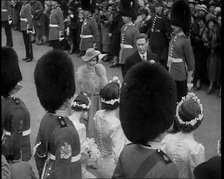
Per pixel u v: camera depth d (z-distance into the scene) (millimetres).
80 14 11531
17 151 4219
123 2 8555
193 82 8898
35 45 13656
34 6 13414
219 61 8258
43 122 3688
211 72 8375
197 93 8656
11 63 4113
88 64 6090
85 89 6102
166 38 9094
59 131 3549
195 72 8742
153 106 2666
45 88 3736
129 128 2707
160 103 2676
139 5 9938
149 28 9602
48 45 13609
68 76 3803
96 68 6145
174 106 2775
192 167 3770
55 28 11484
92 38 10727
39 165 3756
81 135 4621
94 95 6098
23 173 3361
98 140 4539
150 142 2678
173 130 6047
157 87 2686
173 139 3883
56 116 3680
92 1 10922
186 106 3834
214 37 8180
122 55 8492
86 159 4074
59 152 3521
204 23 8477
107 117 4457
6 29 12797
